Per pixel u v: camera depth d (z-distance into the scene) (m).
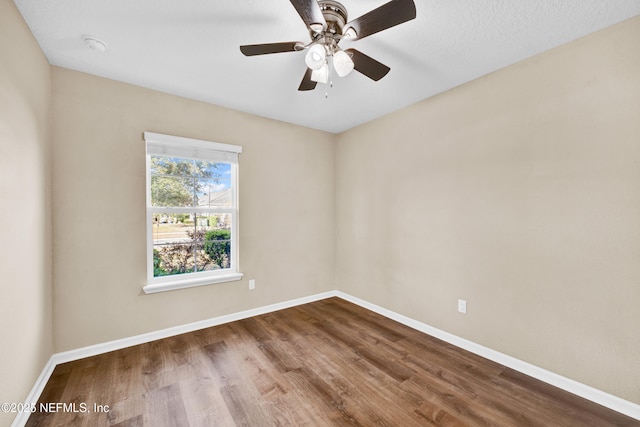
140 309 2.49
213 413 1.65
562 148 1.87
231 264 3.08
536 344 2.00
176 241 2.74
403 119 2.97
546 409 1.68
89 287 2.26
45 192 1.95
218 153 2.90
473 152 2.36
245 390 1.85
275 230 3.34
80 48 1.91
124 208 2.41
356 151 3.58
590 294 1.76
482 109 2.29
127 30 1.73
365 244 3.47
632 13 1.56
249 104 2.88
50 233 2.06
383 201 3.22
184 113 2.70
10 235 1.43
